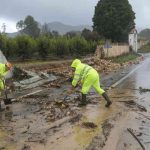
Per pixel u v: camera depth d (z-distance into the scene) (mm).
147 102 13867
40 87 18156
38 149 7891
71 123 10211
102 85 18781
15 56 29953
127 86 18438
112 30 71875
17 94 15539
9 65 13133
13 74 19234
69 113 11406
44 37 35062
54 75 22625
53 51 36000
